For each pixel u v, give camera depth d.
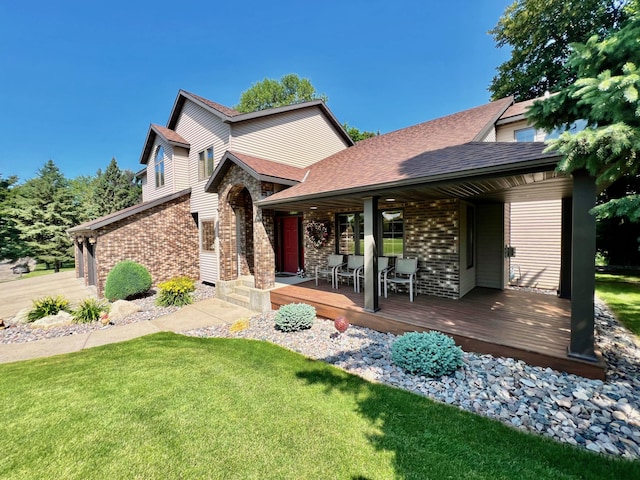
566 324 5.24
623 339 5.16
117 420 3.25
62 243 20.92
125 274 9.83
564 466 2.45
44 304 8.09
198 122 12.41
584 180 3.62
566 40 13.84
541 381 3.71
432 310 6.20
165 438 2.95
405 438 2.86
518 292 7.91
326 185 7.17
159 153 14.55
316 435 2.94
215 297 10.17
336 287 8.50
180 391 3.86
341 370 4.41
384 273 7.53
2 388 4.05
